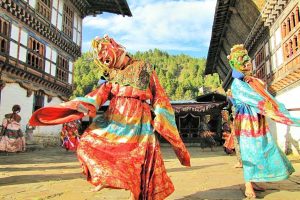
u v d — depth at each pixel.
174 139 3.01
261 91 3.87
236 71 4.07
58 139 23.22
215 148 19.86
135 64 3.13
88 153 2.74
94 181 2.56
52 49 22.22
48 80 21.38
